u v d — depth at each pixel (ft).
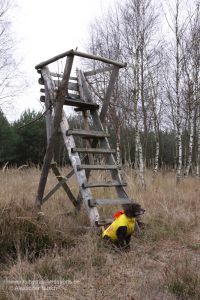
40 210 25.03
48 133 26.12
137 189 36.11
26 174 43.96
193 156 97.25
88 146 28.48
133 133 84.07
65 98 25.40
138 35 59.31
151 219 28.07
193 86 61.41
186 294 15.44
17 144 92.32
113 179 25.93
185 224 27.07
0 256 19.63
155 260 20.51
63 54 24.31
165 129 108.27
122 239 21.31
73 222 25.00
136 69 56.34
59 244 21.02
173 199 36.35
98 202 23.81
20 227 20.83
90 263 18.89
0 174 38.99
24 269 17.92
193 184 49.32
